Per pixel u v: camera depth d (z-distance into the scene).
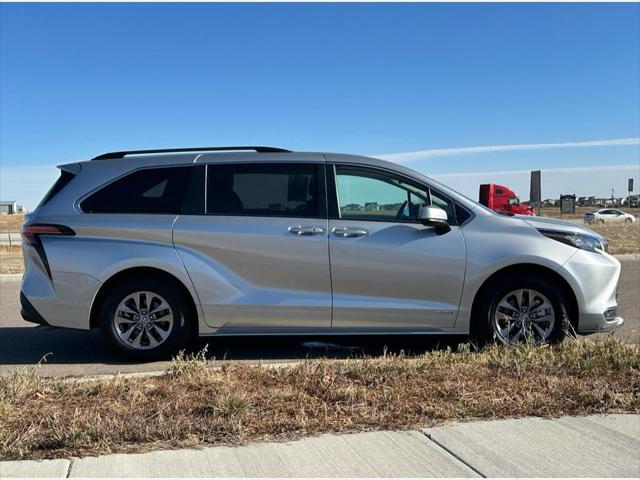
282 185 5.86
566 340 5.52
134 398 4.32
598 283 5.72
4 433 3.77
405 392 4.48
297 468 3.39
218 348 6.39
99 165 5.97
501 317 5.73
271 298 5.69
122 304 5.74
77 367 5.73
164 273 5.73
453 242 5.69
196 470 3.37
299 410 4.14
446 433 3.84
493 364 5.04
